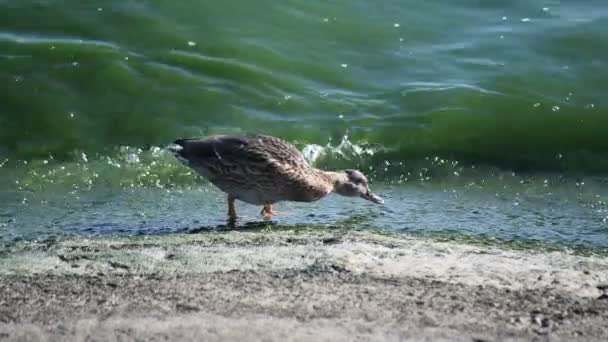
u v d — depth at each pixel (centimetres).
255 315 869
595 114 1694
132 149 1561
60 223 1255
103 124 1620
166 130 1622
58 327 845
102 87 1698
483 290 950
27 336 824
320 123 1658
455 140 1623
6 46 1758
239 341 809
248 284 960
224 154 1295
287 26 1902
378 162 1577
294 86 1753
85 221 1266
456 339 823
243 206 1376
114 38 1820
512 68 1831
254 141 1312
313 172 1345
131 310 886
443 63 1845
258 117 1667
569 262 1072
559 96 1752
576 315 888
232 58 1805
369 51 1867
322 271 1004
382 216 1312
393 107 1702
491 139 1627
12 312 883
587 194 1433
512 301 920
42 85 1683
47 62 1733
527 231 1239
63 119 1620
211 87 1723
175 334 824
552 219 1300
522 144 1616
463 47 1894
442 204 1373
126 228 1236
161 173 1493
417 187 1476
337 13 1953
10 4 1881
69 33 1823
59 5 1889
